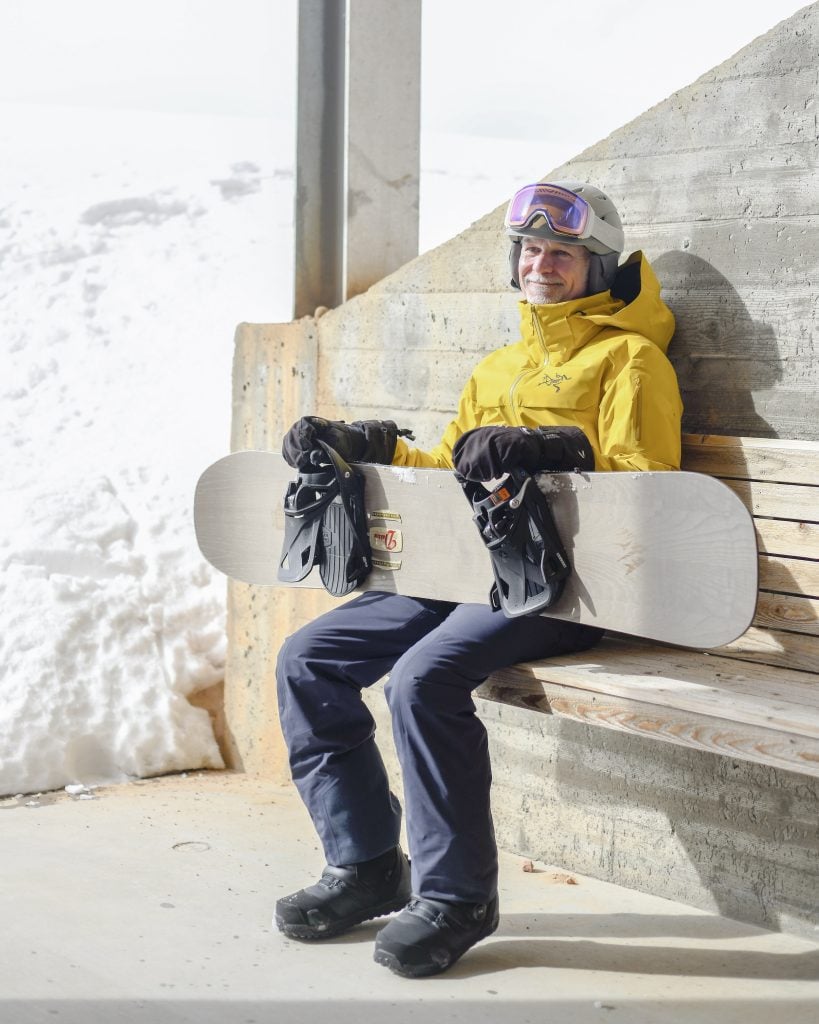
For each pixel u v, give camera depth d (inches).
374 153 136.3
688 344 102.2
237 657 138.8
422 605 93.6
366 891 91.2
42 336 272.1
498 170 660.7
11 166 480.4
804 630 91.7
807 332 94.7
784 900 95.6
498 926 94.2
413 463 105.4
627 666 88.2
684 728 78.9
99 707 133.7
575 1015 78.7
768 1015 79.4
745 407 98.8
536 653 89.4
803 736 72.3
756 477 94.7
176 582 148.8
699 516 78.3
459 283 119.5
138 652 139.6
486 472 84.4
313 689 90.4
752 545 76.0
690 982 84.6
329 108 137.4
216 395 235.6
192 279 314.8
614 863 107.1
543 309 98.4
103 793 126.6
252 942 89.3
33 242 342.0
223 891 99.6
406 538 93.3
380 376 127.2
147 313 289.0
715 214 99.9
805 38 93.8
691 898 101.7
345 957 87.0
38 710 129.9
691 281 101.7
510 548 84.7
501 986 82.9
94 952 86.8
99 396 239.6
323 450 95.2
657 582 80.4
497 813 116.5
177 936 90.0
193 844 111.3
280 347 136.7
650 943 92.2
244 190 438.0
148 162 502.9
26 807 121.1
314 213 137.6
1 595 141.3
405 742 83.7
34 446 216.4
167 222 375.6
